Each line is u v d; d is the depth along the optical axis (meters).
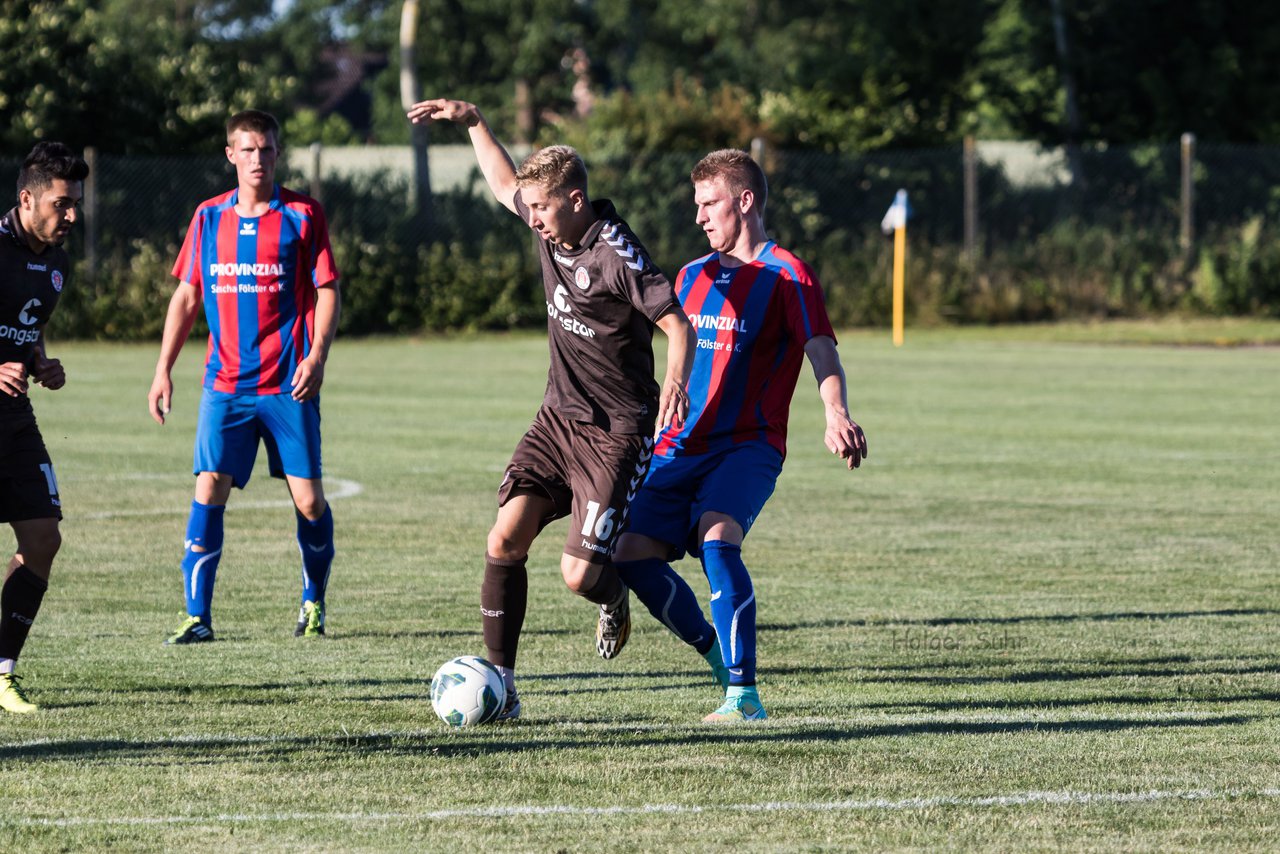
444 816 11.55
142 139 79.81
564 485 15.38
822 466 36.91
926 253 86.12
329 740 13.95
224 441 19.77
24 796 12.05
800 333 15.73
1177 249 87.88
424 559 25.36
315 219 20.02
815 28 157.88
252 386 19.78
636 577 16.00
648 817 11.55
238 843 10.92
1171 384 56.47
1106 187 93.50
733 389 16.02
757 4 160.75
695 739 13.98
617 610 16.05
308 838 11.04
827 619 20.80
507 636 15.27
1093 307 86.00
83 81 78.75
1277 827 11.36
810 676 17.47
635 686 16.92
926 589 22.98
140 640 19.30
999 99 105.81
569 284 14.80
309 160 84.50
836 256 84.62
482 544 26.70
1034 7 105.25
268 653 18.53
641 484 15.28
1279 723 14.82
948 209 89.81
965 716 15.17
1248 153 93.12
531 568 24.86
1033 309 85.81
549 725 14.73
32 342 16.42
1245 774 12.79
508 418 45.88
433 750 13.52
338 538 27.27
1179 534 27.83
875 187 87.88
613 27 158.62
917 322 84.38
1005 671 17.69
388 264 79.44
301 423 19.78
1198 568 24.66
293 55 176.75
